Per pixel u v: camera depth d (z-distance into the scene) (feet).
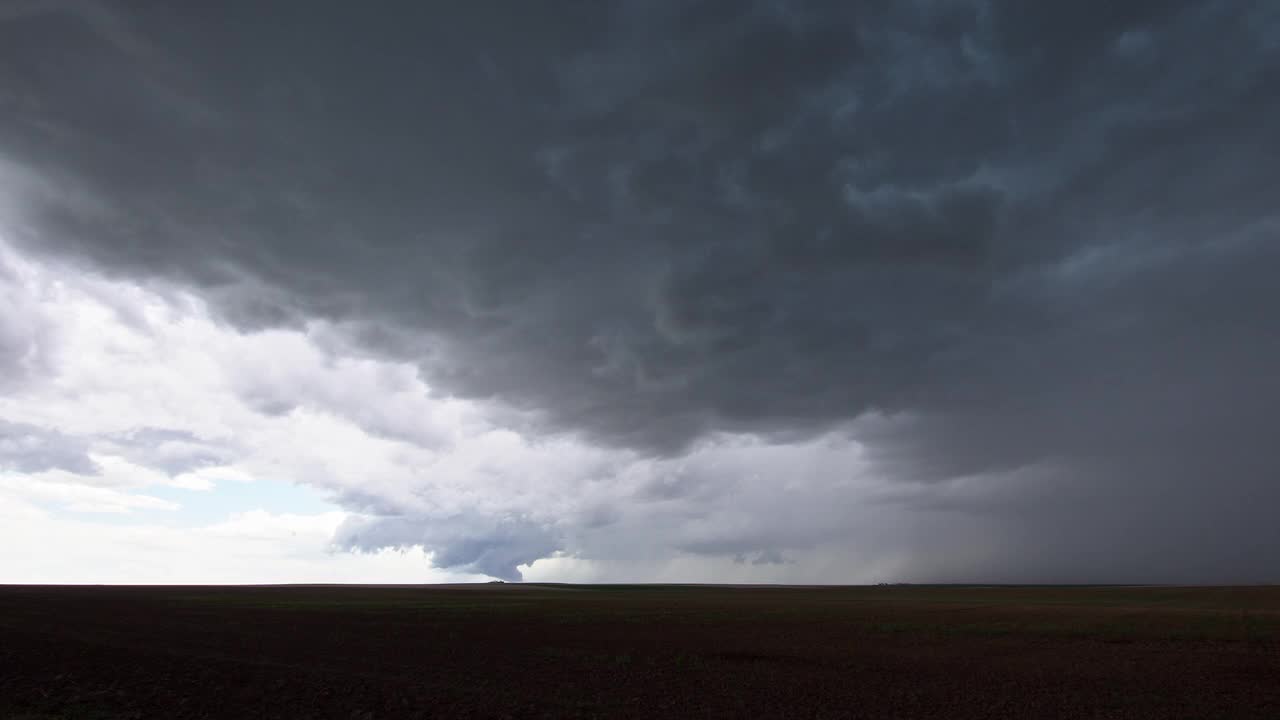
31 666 95.91
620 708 80.28
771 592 602.44
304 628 169.89
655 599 386.11
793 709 81.82
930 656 128.67
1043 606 288.30
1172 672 109.29
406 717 73.00
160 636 143.84
